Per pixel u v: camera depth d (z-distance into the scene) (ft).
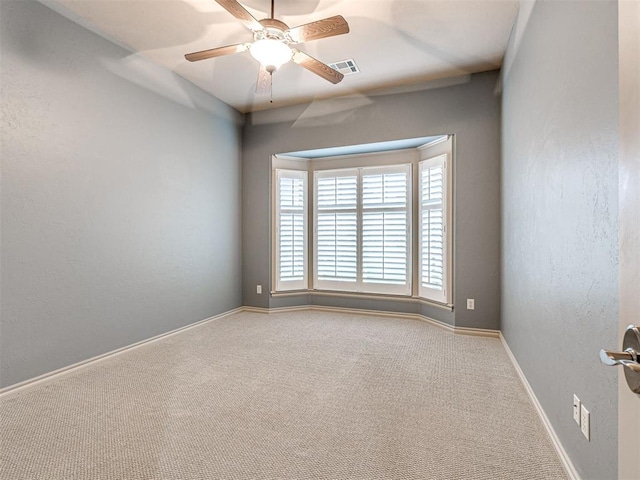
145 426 6.70
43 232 8.50
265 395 7.98
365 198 15.67
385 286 15.30
